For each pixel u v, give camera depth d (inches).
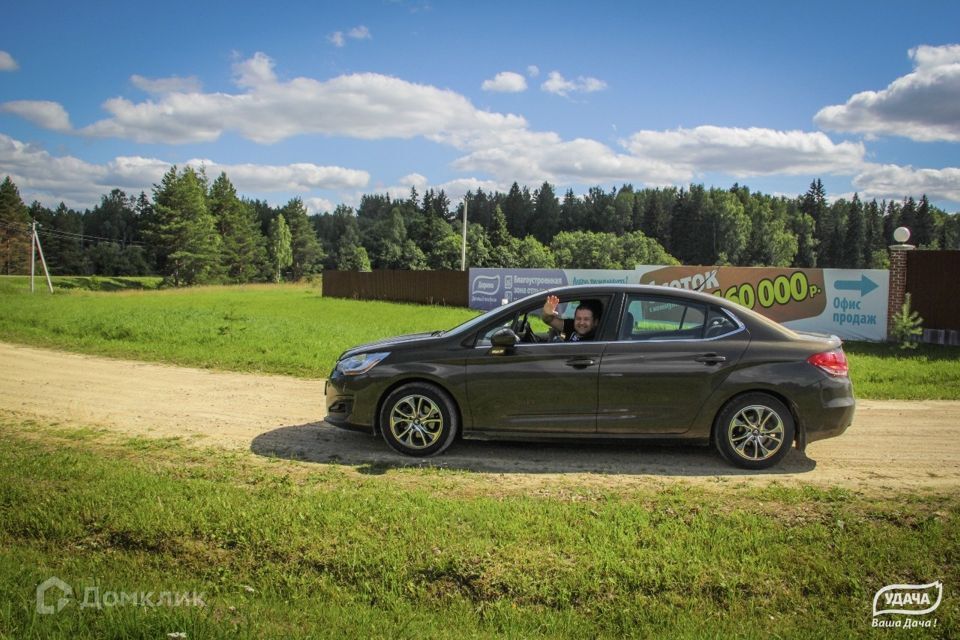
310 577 155.2
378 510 183.9
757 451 236.8
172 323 754.8
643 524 175.5
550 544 165.8
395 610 143.5
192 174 3850.9
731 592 147.0
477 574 153.9
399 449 254.1
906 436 290.0
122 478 209.9
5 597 140.3
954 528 173.6
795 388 234.7
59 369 475.8
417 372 251.4
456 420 252.4
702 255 4945.9
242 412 335.0
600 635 136.1
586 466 239.9
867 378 455.5
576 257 4121.6
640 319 249.1
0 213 4301.2
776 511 189.0
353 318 993.5
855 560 158.6
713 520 179.3
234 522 176.2
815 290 766.5
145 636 127.0
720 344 241.1
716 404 238.7
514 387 246.2
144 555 166.9
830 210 6043.3
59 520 179.9
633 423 242.2
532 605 145.3
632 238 4178.2
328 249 6717.5
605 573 152.9
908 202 5516.7
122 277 4940.9
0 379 427.8
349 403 258.7
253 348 571.5
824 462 247.4
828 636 134.3
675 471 234.5
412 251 4453.7
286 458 249.6
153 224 3784.5
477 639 133.3
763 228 5009.8
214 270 3937.0
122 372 464.8
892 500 198.4
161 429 295.3
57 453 242.1
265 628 132.1
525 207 6437.0
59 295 1939.0
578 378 242.8
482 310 1184.2
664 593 147.9
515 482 219.8
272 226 5521.7
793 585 150.3
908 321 684.1
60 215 5733.3
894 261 721.6
